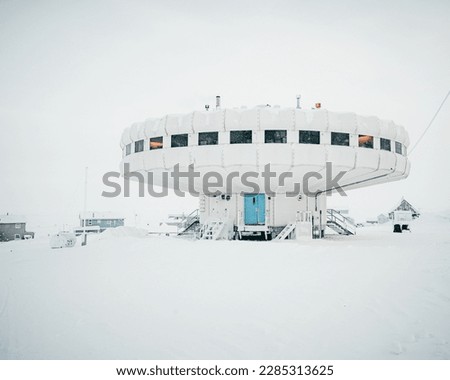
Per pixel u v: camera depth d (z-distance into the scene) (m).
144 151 21.09
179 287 10.01
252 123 18.66
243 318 7.51
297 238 21.22
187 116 19.64
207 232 22.12
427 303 7.11
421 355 5.48
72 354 6.59
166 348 6.50
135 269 12.73
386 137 20.31
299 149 18.50
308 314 7.36
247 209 24.80
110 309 8.88
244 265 11.80
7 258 19.03
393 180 25.98
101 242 19.30
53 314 9.03
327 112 18.89
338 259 11.25
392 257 10.78
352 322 6.80
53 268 14.64
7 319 9.08
